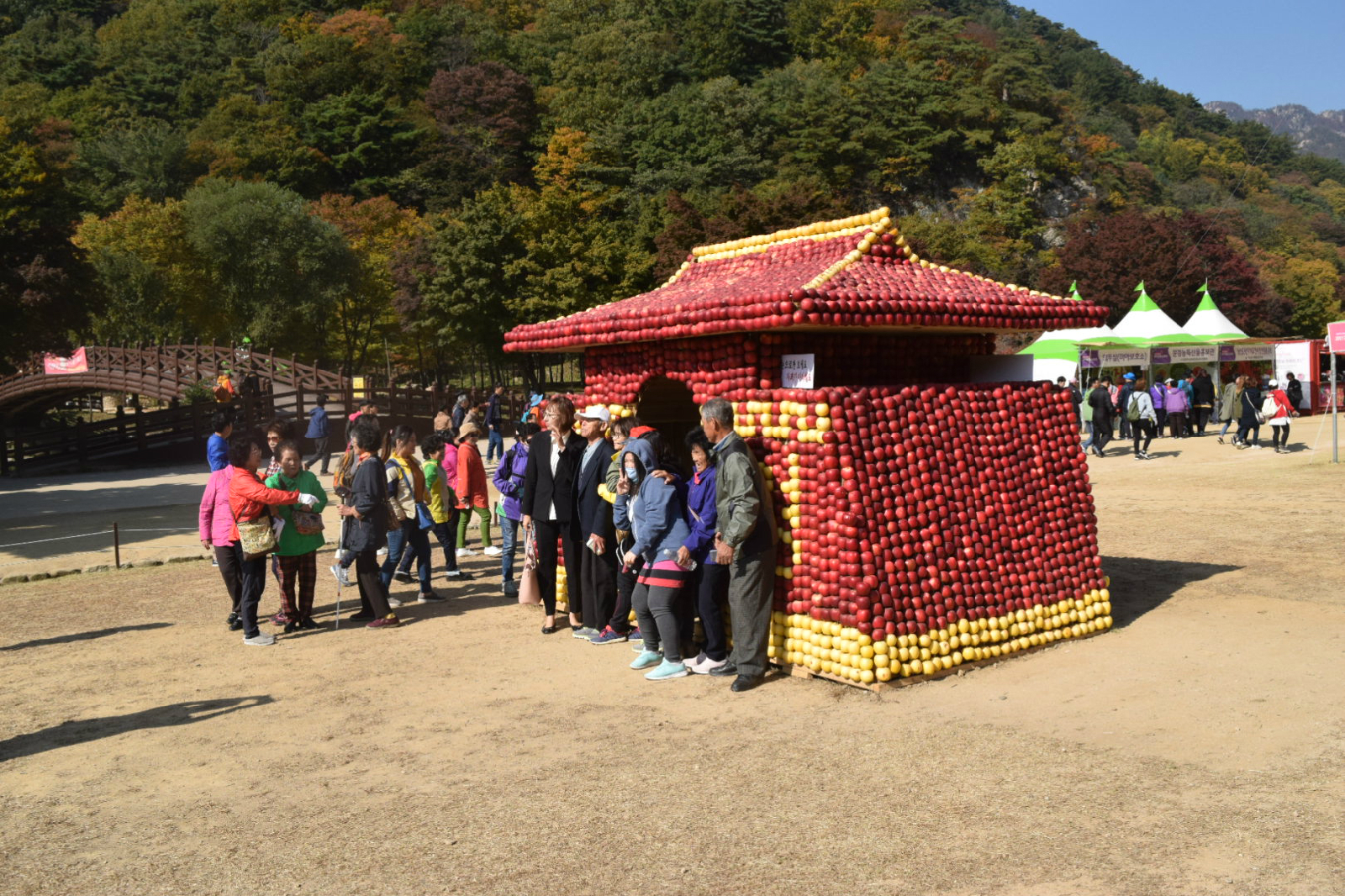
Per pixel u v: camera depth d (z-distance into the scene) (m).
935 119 100.69
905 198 94.06
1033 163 97.44
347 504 9.03
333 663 7.92
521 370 56.12
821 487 6.75
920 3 136.50
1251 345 32.50
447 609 9.72
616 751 5.63
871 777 5.04
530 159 92.56
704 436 6.93
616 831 4.56
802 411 6.84
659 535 7.14
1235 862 3.88
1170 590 9.15
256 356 37.09
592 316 8.66
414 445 9.88
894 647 6.59
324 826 4.80
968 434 7.36
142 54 106.69
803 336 7.44
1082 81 169.50
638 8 118.19
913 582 6.79
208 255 57.00
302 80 99.31
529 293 48.94
